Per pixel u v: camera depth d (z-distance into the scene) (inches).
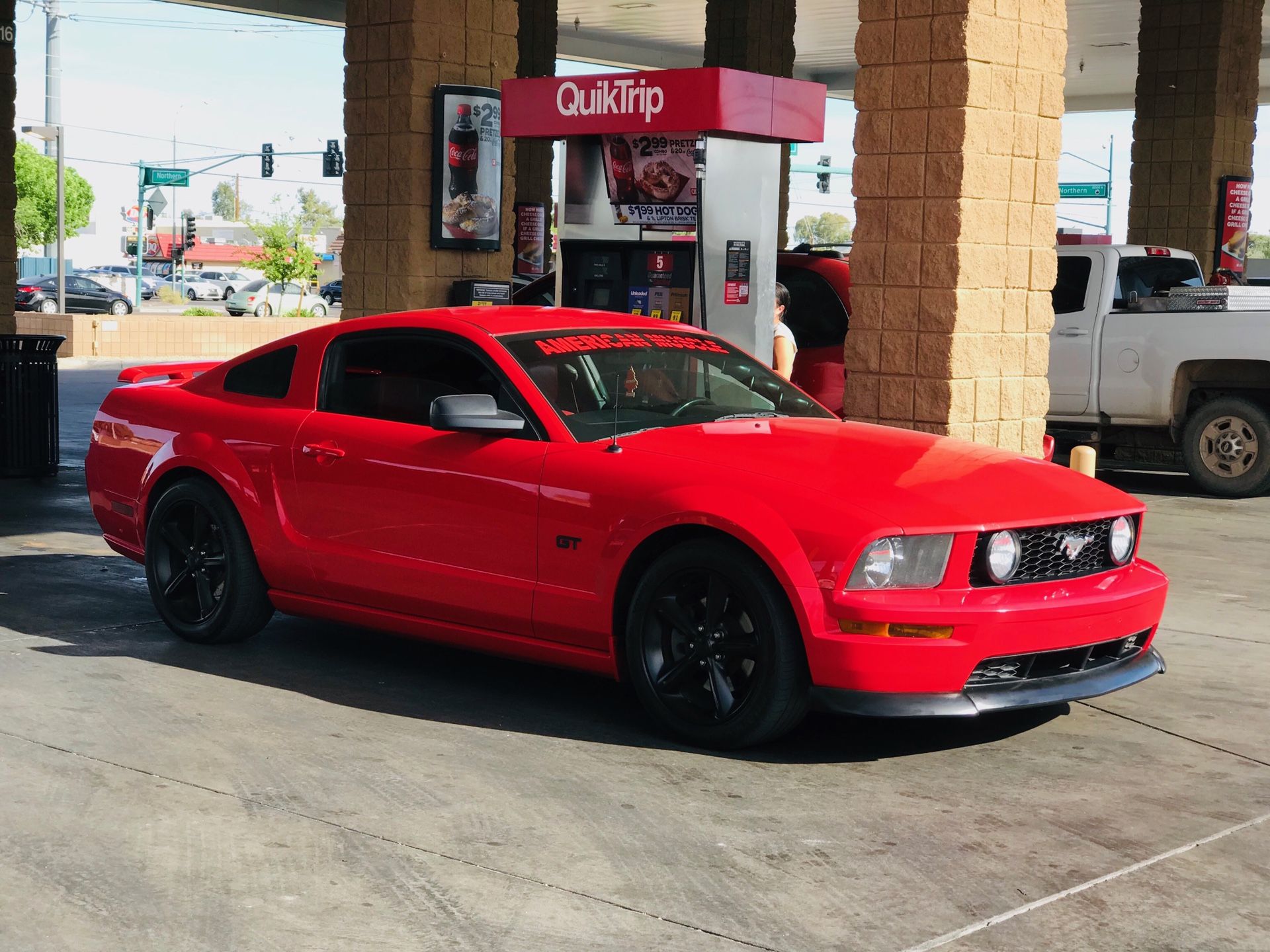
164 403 280.5
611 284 389.4
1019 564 205.6
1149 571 227.3
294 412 258.8
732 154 366.9
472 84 469.4
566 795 189.9
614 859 168.1
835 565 195.9
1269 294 503.5
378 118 465.7
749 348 379.9
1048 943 147.6
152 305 2723.9
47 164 2984.7
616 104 368.5
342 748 209.0
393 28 458.9
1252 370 501.4
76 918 150.3
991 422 354.9
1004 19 342.3
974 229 342.3
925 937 148.3
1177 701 241.6
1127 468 597.0
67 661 256.1
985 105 340.2
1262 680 256.5
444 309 258.4
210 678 247.4
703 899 157.1
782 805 187.3
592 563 216.5
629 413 234.2
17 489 484.7
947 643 195.5
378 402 249.8
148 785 191.0
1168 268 553.9
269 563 258.1
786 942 146.7
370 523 243.3
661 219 378.6
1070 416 532.4
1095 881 163.8
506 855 168.7
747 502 203.5
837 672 196.2
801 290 443.2
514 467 225.9
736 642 205.0
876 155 350.6
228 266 4916.3
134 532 283.0
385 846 170.9
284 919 150.6
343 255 479.8
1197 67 737.0
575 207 394.0
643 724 223.9
